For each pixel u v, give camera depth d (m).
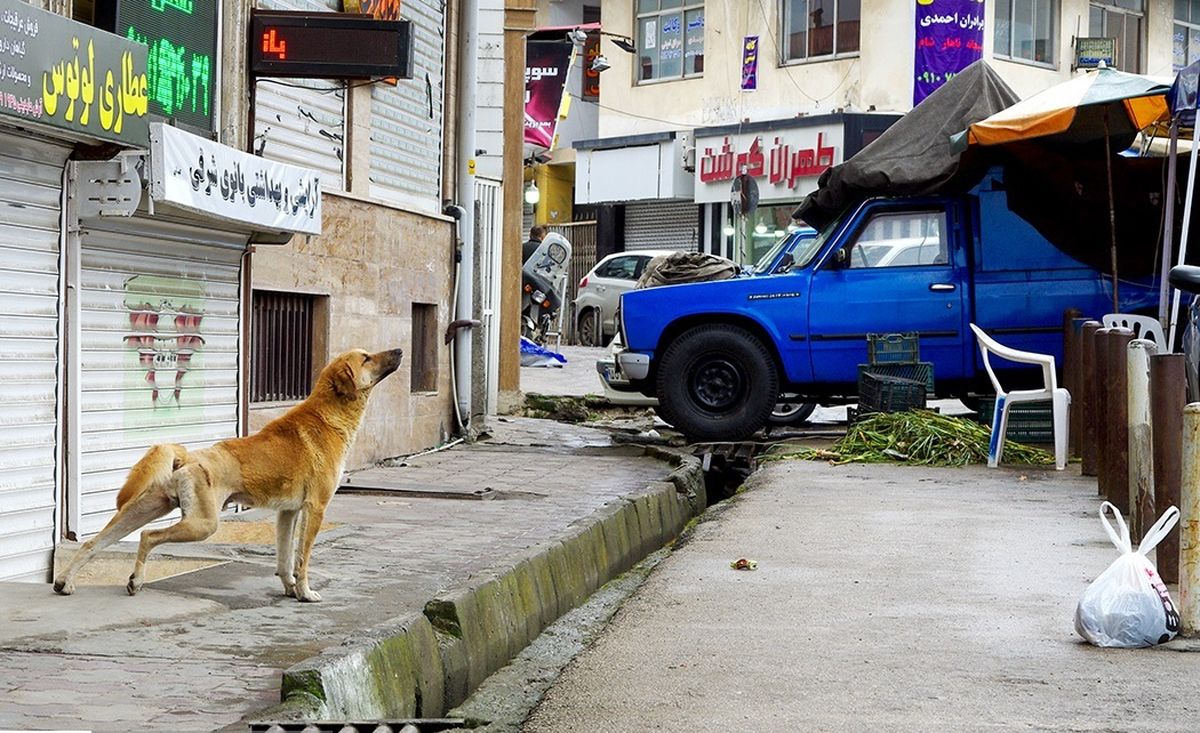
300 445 6.68
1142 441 7.71
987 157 13.80
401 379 13.62
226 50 9.88
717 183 32.38
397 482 11.65
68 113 7.16
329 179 12.21
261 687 5.13
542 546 7.85
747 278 14.47
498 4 17.14
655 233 34.34
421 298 14.13
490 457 13.82
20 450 7.54
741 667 5.39
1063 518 9.16
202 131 9.59
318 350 12.03
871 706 4.84
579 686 5.14
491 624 6.55
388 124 13.43
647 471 12.92
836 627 6.07
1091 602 5.70
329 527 9.20
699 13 33.44
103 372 8.41
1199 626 5.75
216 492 6.52
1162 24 34.50
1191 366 10.05
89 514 8.23
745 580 7.12
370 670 5.23
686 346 14.53
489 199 16.89
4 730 4.43
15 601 6.49
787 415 16.66
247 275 10.15
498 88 17.12
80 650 5.59
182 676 5.25
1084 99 12.58
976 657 5.51
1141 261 13.81
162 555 7.78
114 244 8.50
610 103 35.19
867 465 12.37
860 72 30.33
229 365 9.99
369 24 10.09
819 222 15.46
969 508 9.66
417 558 8.09
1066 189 13.79
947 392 14.35
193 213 8.59
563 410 17.72
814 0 31.23
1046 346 13.93
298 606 6.62
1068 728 4.56
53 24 7.00
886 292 14.15
